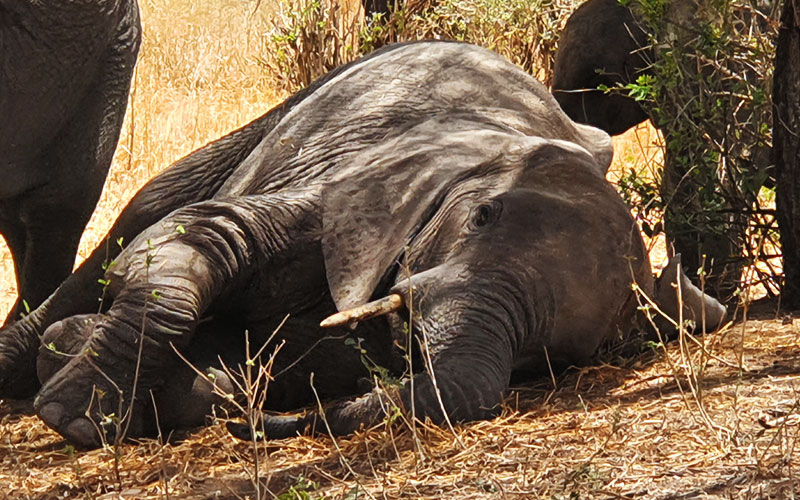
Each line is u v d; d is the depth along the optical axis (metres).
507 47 26.81
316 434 11.20
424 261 12.52
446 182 12.88
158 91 36.56
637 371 12.41
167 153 28.73
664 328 13.05
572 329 12.19
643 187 16.62
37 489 10.86
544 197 12.33
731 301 15.73
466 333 11.53
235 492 10.03
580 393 11.98
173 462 11.20
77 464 10.91
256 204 13.05
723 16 16.02
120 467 11.23
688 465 9.50
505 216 12.20
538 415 11.36
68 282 14.73
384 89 13.97
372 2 25.56
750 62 16.11
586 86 20.81
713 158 15.82
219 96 36.19
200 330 13.07
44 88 14.98
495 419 11.14
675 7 16.69
